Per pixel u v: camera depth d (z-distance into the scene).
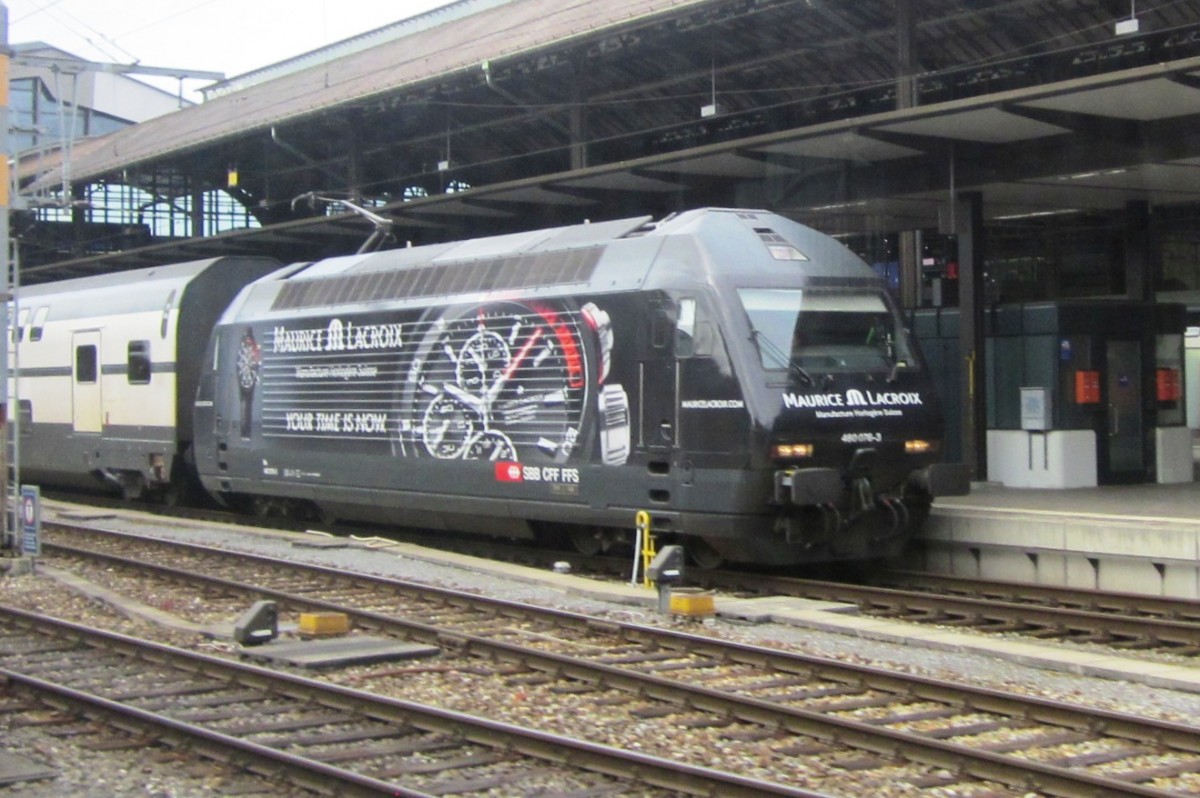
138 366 23.88
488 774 8.05
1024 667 10.79
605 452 15.63
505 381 16.84
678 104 26.05
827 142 17.80
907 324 16.06
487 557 18.67
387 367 18.62
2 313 16.12
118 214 40.97
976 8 20.55
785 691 10.04
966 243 19.20
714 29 22.06
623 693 9.99
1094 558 14.95
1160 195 20.17
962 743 8.55
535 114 26.97
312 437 19.84
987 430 20.38
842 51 22.89
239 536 20.33
